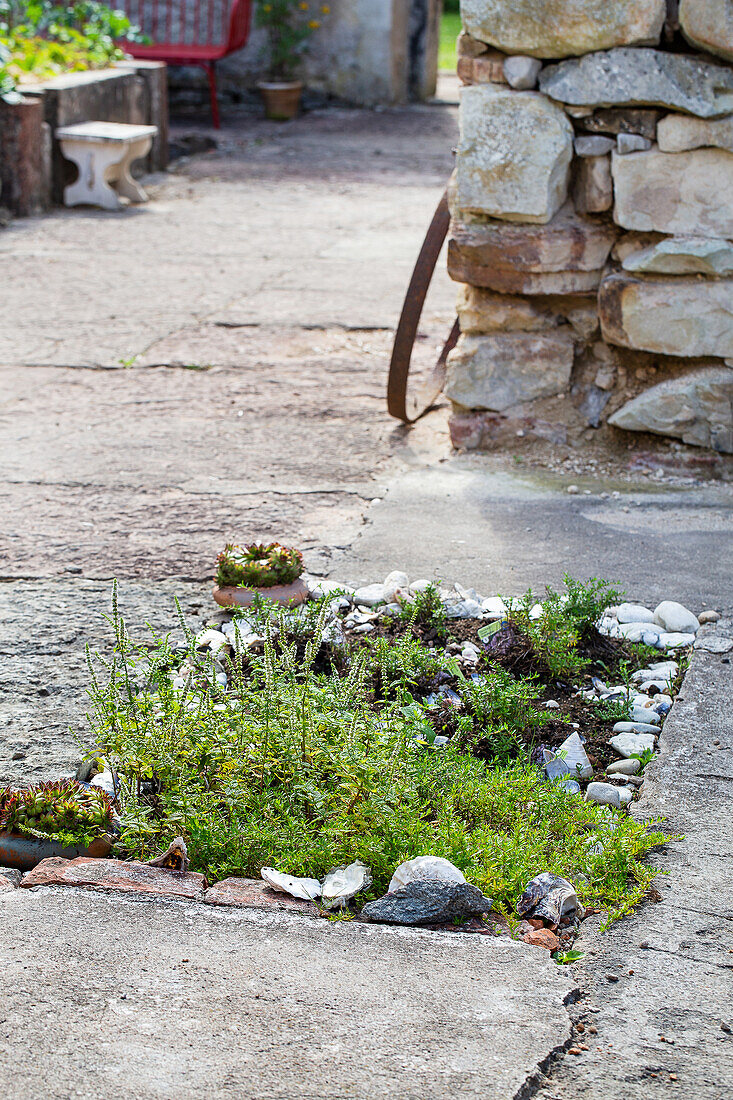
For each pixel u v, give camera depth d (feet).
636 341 16.88
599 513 15.76
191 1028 6.91
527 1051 6.81
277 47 57.62
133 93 40.96
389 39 58.13
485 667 11.85
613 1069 6.77
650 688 11.62
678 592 13.50
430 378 20.20
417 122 55.47
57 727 10.85
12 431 19.01
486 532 15.19
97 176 36.09
